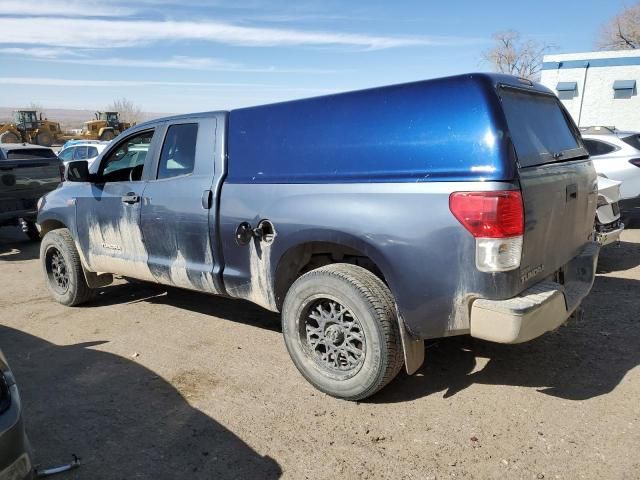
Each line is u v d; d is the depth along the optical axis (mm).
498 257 2908
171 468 2951
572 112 24312
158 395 3742
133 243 4902
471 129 3027
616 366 3920
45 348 4668
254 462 2977
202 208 4238
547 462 2863
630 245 7941
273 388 3785
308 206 3570
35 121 39531
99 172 5312
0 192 8859
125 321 5262
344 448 3064
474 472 2812
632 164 8250
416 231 3111
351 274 3445
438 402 3521
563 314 3244
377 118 3402
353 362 3516
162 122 4734
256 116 4055
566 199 3496
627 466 2805
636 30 50062
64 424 3410
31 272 7660
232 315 5328
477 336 3057
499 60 44938
